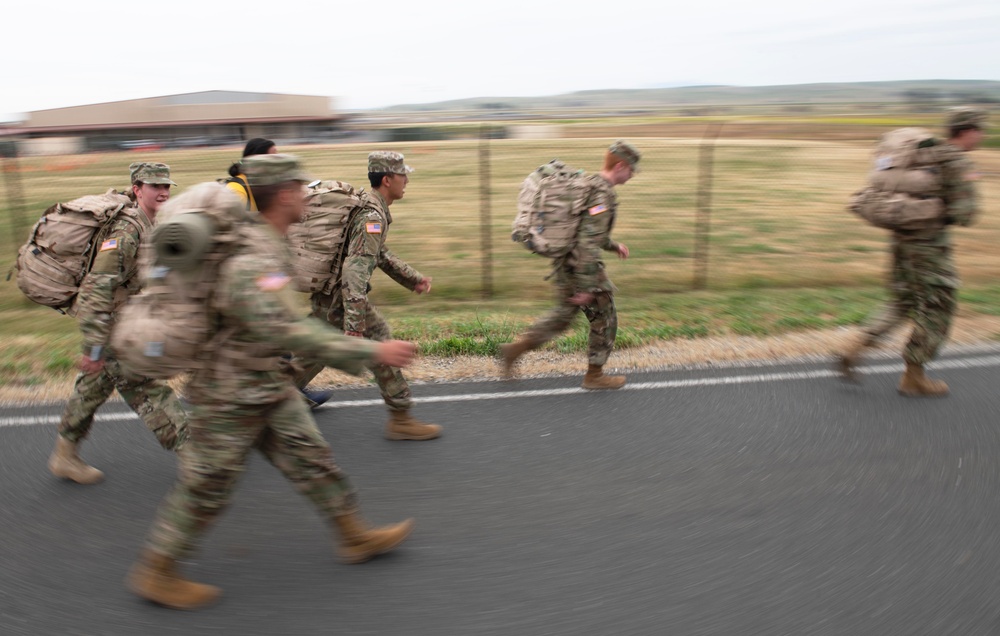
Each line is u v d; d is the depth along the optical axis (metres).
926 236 5.45
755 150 24.36
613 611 3.24
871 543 3.73
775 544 3.73
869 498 4.17
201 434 3.19
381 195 4.96
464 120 57.62
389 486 4.38
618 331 7.17
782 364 6.41
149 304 3.05
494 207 15.04
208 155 22.09
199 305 3.02
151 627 3.18
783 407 5.46
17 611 3.26
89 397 4.28
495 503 4.18
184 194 3.12
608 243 5.81
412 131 33.31
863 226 13.12
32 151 19.14
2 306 8.65
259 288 3.00
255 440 3.28
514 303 8.70
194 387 3.17
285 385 3.27
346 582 3.48
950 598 3.30
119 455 4.74
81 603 3.32
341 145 25.33
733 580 3.45
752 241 11.93
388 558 3.66
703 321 7.57
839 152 24.23
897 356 6.58
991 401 5.55
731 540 3.77
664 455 4.73
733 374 6.16
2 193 15.35
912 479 4.39
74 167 18.66
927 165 5.39
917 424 5.16
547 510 4.09
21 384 5.98
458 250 11.52
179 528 3.23
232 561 3.64
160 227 2.93
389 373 4.85
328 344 3.02
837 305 8.25
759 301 8.43
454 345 6.75
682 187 17.25
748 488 4.30
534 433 5.08
